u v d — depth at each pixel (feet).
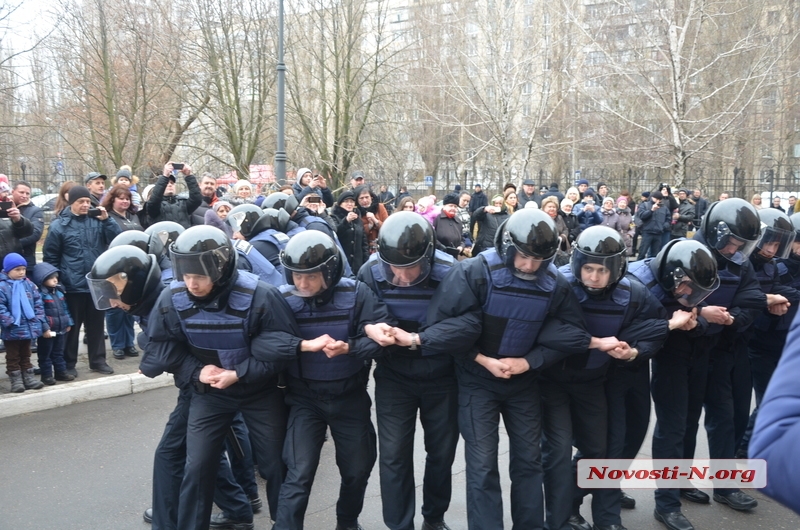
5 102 52.01
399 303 11.24
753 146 72.84
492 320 10.58
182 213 23.93
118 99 56.59
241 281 10.25
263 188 46.55
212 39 59.52
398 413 11.38
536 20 61.67
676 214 43.86
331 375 10.61
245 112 64.90
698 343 12.81
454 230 28.66
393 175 74.59
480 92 62.64
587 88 67.21
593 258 10.72
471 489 10.77
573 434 12.19
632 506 13.50
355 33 65.21
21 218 19.88
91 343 20.94
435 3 71.82
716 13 51.75
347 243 27.81
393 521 11.30
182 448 11.45
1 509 12.91
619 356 10.93
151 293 11.23
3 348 22.79
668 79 53.57
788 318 14.92
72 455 15.52
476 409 10.98
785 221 14.15
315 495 13.87
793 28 52.44
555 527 11.28
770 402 4.34
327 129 68.39
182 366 10.52
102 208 20.29
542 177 79.51
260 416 10.78
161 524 11.39
